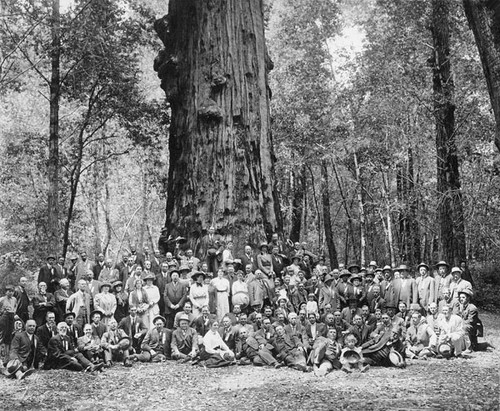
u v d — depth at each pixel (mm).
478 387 9555
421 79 25578
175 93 19172
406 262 29969
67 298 13883
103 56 24500
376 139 28078
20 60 26031
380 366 11977
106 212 34594
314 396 9172
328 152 30156
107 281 14477
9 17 23250
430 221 27750
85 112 29641
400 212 30359
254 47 19016
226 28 18641
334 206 44062
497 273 27547
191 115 18547
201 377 11070
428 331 13047
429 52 25500
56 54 22875
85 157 32438
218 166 17828
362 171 33062
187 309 13352
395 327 12281
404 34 25906
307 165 32312
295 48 32906
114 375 11258
